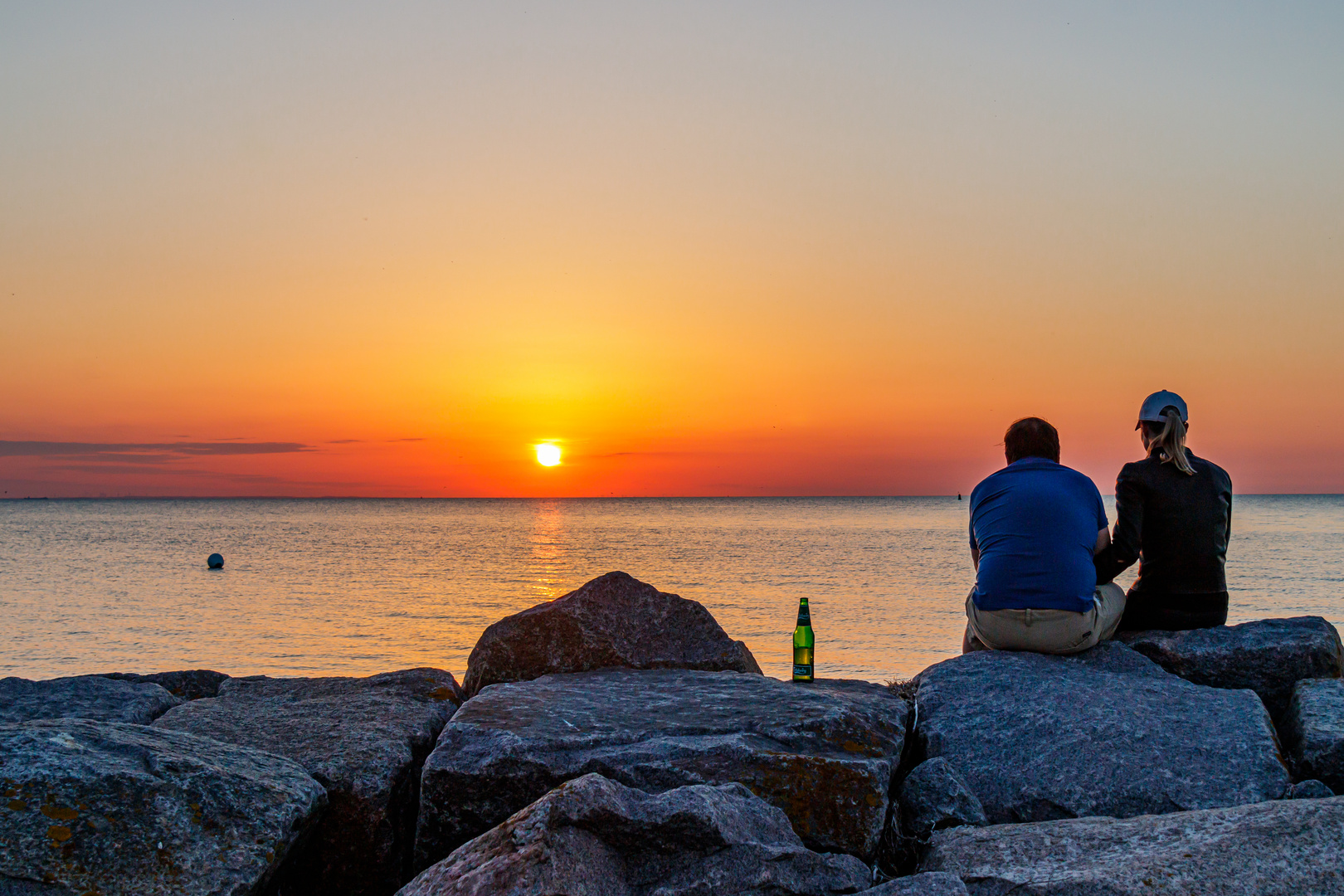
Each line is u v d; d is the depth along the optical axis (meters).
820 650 30.12
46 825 2.78
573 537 122.94
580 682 4.72
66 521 191.75
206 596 49.50
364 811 3.62
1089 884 2.65
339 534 131.12
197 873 2.82
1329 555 69.31
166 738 3.46
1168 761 3.66
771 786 3.42
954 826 3.44
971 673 4.46
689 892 2.67
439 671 5.59
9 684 5.19
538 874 2.44
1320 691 4.12
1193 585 5.00
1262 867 2.59
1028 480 4.87
